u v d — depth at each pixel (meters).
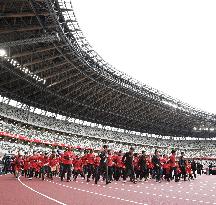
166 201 11.82
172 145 94.75
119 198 12.37
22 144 53.34
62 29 37.88
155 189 17.45
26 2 31.20
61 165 23.36
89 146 70.75
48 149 59.12
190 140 100.44
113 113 75.44
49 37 37.50
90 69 53.53
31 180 23.59
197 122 89.62
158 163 24.83
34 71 49.66
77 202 10.93
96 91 64.12
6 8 31.38
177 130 93.94
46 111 67.75
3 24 34.34
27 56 45.50
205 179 32.75
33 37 38.91
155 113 80.19
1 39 38.56
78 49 45.91
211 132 95.38
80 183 20.77
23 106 62.25
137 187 18.47
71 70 54.47
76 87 60.75
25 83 54.66
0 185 17.92
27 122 59.97
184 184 23.25
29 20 35.41
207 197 13.95
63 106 67.06
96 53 49.72
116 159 24.05
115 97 67.81
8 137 49.75
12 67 46.81
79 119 74.81
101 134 78.31
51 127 65.75
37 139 57.50
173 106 76.50
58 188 16.61
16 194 13.23
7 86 53.88
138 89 66.38
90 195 13.32
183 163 28.09
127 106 73.44
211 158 75.75
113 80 59.91
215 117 87.62
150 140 91.38
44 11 32.97
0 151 45.25
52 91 59.41
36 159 25.28
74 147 64.38
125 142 82.19
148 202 11.28
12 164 32.12
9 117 55.88
